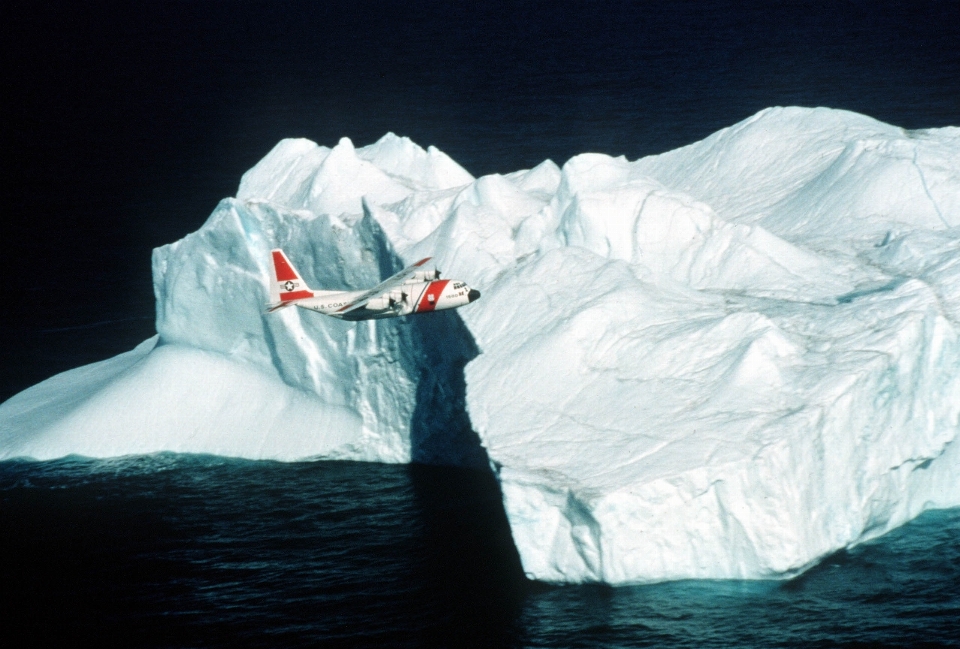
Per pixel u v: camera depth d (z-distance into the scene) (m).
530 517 163.38
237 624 165.75
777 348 176.50
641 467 160.25
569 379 183.50
